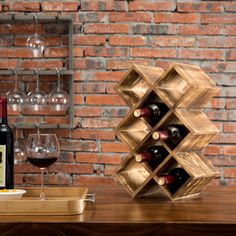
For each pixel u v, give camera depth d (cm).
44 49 403
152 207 197
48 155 204
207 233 168
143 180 224
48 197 211
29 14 407
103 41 414
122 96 222
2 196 196
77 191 212
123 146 413
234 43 413
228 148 413
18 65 417
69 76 410
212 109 413
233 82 413
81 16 415
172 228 168
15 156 372
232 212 187
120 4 414
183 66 219
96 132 414
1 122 212
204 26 413
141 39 414
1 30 417
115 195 227
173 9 414
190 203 207
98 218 174
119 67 414
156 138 208
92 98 414
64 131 414
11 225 169
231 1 413
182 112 215
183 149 216
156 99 220
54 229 169
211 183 413
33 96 372
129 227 168
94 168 414
